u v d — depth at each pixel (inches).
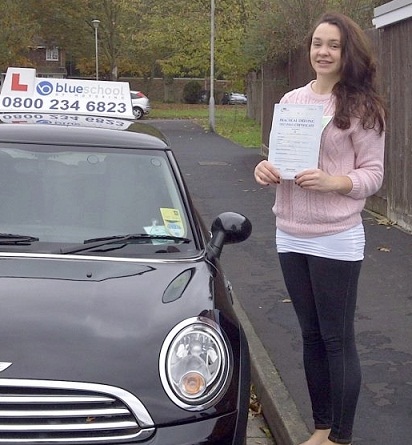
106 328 137.2
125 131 197.8
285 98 163.3
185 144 982.4
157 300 145.9
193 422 131.9
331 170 155.3
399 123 389.1
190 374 134.0
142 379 131.1
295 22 644.7
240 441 138.8
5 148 183.9
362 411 194.7
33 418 126.4
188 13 1419.8
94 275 153.5
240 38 1182.3
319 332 168.1
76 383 128.0
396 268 320.8
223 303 152.9
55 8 2004.2
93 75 2465.6
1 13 1589.6
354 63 153.4
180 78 2488.9
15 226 169.2
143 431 129.0
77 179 179.8
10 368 128.5
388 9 383.2
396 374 217.6
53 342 133.2
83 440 126.9
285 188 161.0
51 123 199.0
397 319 263.0
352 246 157.6
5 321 136.3
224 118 1584.6
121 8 1977.1
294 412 197.6
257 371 225.1
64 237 167.5
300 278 163.6
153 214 175.6
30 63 1771.7
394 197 399.2
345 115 152.0
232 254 362.0
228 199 517.0
